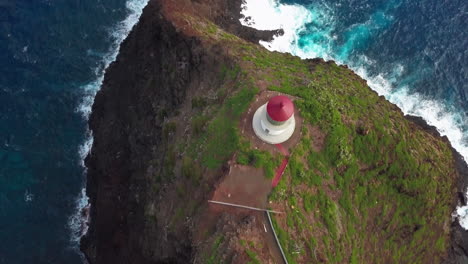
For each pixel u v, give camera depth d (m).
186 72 46.06
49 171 51.31
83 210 50.28
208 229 35.97
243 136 38.50
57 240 48.62
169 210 39.84
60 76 56.19
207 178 38.03
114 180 48.41
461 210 49.78
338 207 40.53
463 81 56.09
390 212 44.25
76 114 54.47
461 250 48.88
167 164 41.84
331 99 42.41
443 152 49.84
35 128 53.03
